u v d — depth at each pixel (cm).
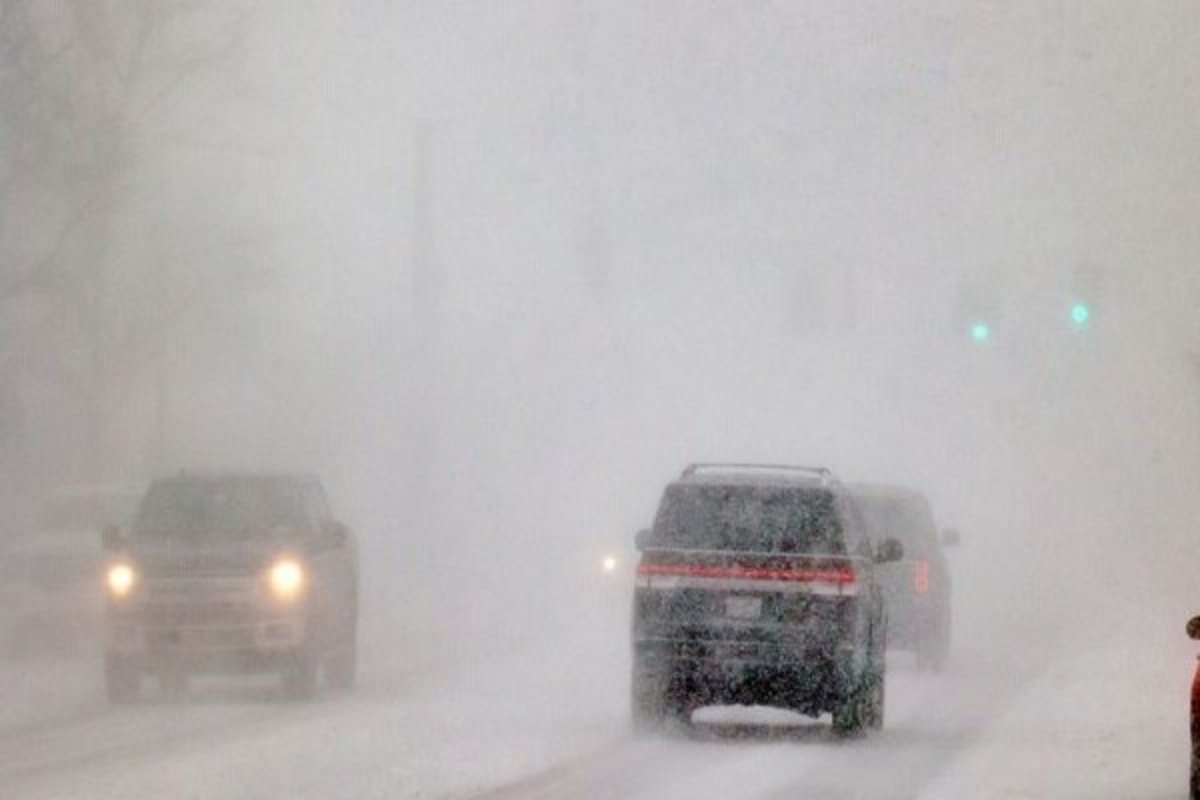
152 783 3272
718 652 4066
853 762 3694
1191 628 3045
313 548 4797
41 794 3155
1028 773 3528
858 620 4075
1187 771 3534
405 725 4219
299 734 4022
